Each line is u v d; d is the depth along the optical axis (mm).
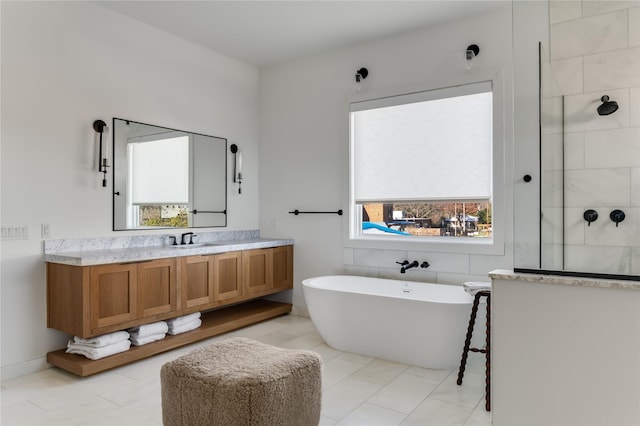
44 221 3168
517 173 1774
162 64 3996
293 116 4770
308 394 2066
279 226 4887
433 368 3158
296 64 4742
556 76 1721
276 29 3969
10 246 2996
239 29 3975
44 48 3170
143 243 3816
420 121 3973
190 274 3602
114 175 3607
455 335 3072
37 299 3125
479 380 2945
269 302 4859
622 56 1605
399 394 2719
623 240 1567
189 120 4250
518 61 1812
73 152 3342
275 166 4914
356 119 4359
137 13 3656
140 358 3219
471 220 3787
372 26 3904
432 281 3863
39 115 3141
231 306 4648
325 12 3629
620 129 1596
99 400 2617
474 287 2836
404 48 4031
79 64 3381
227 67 4652
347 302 3436
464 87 3699
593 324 1550
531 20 1788
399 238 4156
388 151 4156
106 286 3008
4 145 2961
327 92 4516
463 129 3758
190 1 3445
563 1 1721
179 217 4148
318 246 4586
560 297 1604
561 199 1680
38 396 2672
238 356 2127
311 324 4348
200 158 4359
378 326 3312
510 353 1699
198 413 1905
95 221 3477
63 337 3275
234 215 4750
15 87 3016
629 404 1498
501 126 3516
